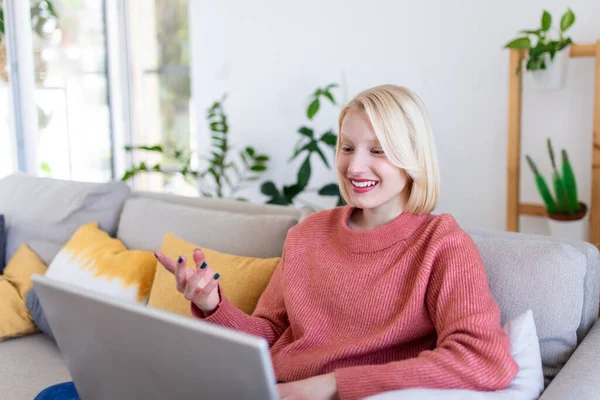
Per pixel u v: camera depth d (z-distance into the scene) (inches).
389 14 123.0
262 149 148.1
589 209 105.3
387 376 40.8
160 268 69.7
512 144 103.3
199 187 160.6
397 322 47.0
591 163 104.6
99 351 39.4
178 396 36.7
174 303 65.0
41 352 71.5
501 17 109.9
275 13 139.5
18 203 97.0
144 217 81.3
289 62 139.3
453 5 114.8
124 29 169.3
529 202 112.0
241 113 150.3
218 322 51.7
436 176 50.5
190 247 69.9
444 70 117.9
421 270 47.5
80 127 161.9
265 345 30.7
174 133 167.9
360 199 51.1
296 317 52.4
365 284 50.2
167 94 167.6
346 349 47.9
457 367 40.4
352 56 129.5
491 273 52.1
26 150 149.3
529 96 109.2
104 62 167.3
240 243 69.5
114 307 35.5
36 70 150.3
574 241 55.9
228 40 148.9
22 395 60.6
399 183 50.7
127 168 173.5
